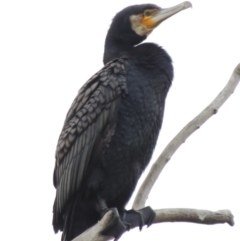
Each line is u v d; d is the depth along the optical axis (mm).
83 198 12711
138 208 12820
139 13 14234
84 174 12578
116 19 14281
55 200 12859
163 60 13203
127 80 12789
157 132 13070
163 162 13102
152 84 12906
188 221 12523
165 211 12508
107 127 12625
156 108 12906
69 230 12688
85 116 12680
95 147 12617
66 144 12734
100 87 12750
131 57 13156
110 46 14094
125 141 12625
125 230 12055
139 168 12922
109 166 12641
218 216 12477
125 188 12883
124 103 12688
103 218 11727
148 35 14266
